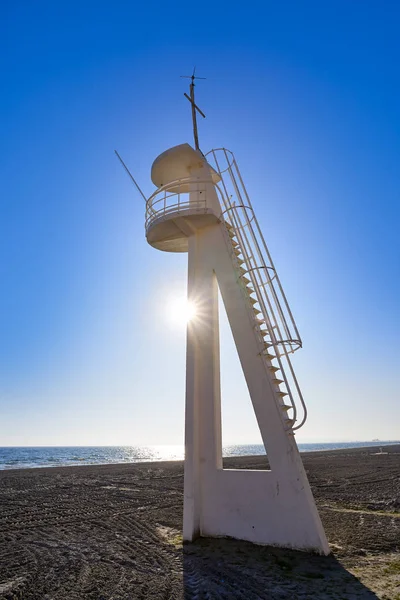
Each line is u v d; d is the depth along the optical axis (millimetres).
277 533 7566
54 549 8406
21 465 46312
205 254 9906
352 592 5480
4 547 8688
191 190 10484
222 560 6930
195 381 9172
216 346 9484
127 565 7062
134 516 12117
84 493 17688
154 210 10367
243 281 9336
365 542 8242
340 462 33844
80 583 6211
